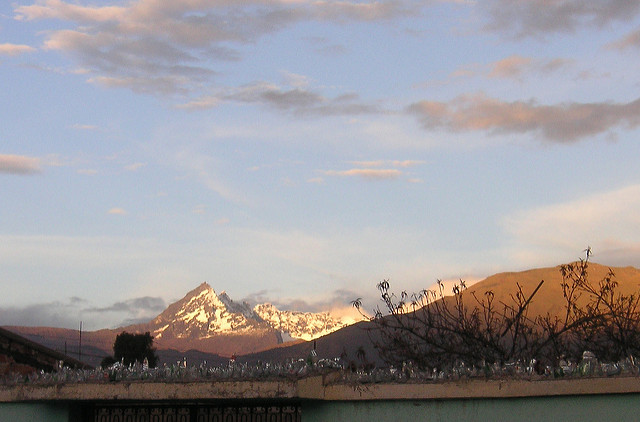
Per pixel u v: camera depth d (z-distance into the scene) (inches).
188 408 564.7
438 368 603.2
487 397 484.1
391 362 666.8
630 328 671.8
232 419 556.1
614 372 468.1
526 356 659.4
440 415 496.1
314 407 534.0
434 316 714.2
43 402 566.6
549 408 472.7
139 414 570.6
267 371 529.7
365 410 515.2
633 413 455.2
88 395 538.6
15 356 782.5
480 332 693.9
